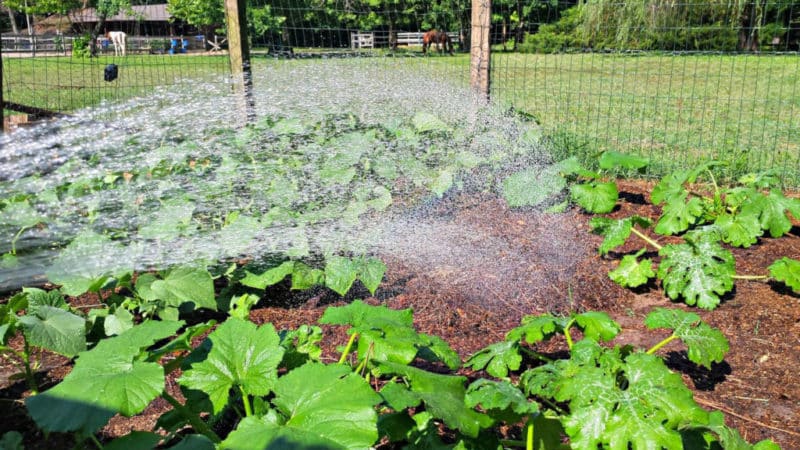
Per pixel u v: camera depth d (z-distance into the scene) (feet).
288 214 11.23
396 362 6.75
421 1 35.06
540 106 33.14
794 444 7.73
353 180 12.99
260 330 6.65
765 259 13.14
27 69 41.11
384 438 7.39
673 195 14.19
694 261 11.28
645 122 29.91
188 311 10.43
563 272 12.23
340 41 32.40
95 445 7.54
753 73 49.78
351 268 10.53
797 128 28.35
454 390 6.35
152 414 8.09
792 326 10.51
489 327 10.29
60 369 9.14
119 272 9.80
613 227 12.68
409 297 11.03
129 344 6.24
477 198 15.02
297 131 13.20
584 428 6.16
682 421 6.17
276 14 26.99
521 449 7.26
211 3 60.03
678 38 53.16
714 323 10.69
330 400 5.68
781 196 13.61
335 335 9.85
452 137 15.93
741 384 8.97
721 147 24.08
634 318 10.94
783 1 27.91
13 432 6.90
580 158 18.62
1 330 7.66
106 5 44.32
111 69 25.23
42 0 45.24
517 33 40.70
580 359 7.11
